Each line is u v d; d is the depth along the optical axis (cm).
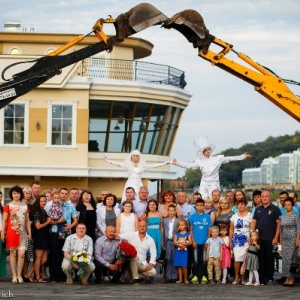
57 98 4831
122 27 2127
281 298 2142
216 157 2917
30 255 2517
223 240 2536
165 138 5266
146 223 2534
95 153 4984
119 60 5053
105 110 4988
